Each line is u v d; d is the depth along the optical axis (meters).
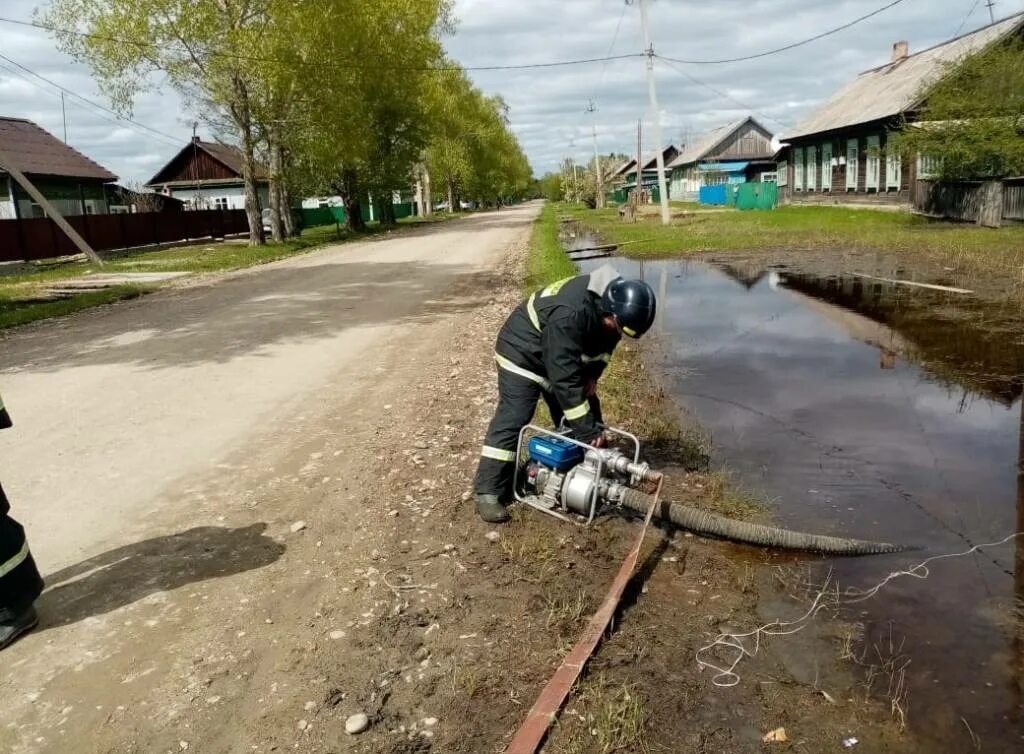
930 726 2.85
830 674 3.14
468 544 4.14
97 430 6.32
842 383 7.48
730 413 6.56
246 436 6.06
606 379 7.34
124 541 4.29
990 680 3.10
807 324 10.53
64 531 4.45
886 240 20.66
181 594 3.71
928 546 4.22
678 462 5.36
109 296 15.39
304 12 25.92
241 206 55.19
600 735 2.74
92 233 28.89
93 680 3.10
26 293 17.27
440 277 16.83
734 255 20.16
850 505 4.73
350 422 6.35
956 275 14.47
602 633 3.30
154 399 7.22
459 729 2.80
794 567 3.99
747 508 4.61
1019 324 9.95
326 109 28.20
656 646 3.31
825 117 41.62
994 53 22.66
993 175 23.78
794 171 46.97
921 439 5.88
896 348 8.91
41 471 5.42
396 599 3.63
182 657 3.23
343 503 4.71
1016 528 4.41
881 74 40.34
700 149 73.62
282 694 2.99
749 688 3.05
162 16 23.97
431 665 3.16
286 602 3.62
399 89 36.62
